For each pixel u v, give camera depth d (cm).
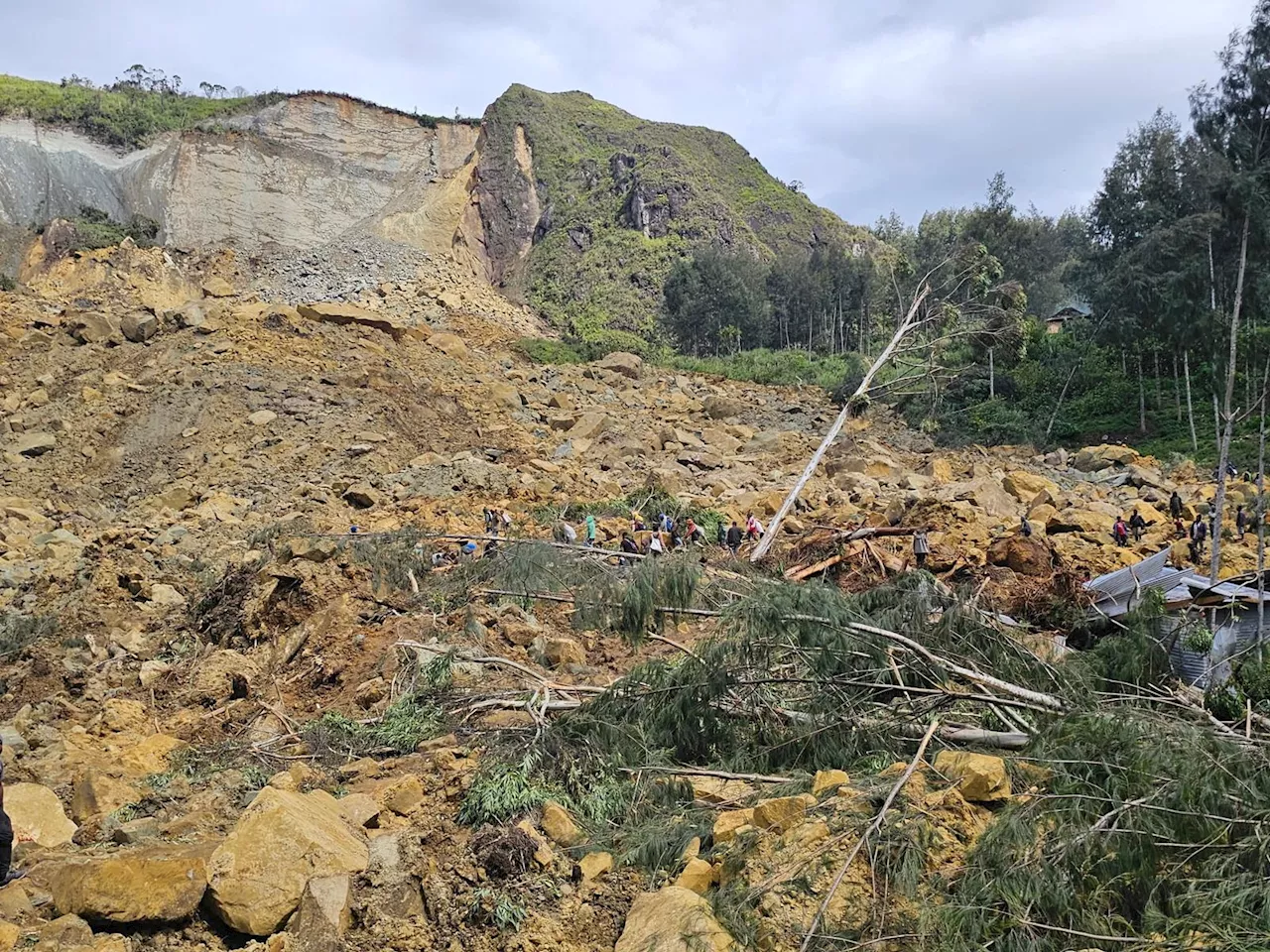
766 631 811
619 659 1178
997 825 587
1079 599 1298
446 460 2667
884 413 4022
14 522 2078
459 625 1195
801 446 3219
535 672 1009
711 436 3294
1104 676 884
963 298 2714
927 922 550
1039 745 679
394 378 3344
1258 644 836
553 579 1156
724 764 799
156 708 1112
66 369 3212
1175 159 3747
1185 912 540
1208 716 732
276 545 1530
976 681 809
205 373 3044
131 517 2211
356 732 930
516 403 3475
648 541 1744
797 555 1691
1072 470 2989
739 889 589
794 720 819
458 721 916
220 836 696
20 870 629
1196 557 1816
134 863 582
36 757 912
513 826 673
